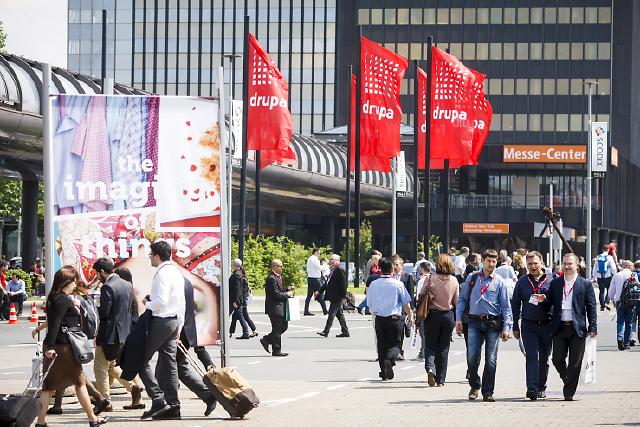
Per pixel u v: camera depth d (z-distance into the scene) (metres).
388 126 66.56
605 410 23.33
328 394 26.92
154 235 23.11
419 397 26.17
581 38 179.12
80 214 22.98
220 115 23.09
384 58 66.25
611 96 180.50
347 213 85.44
